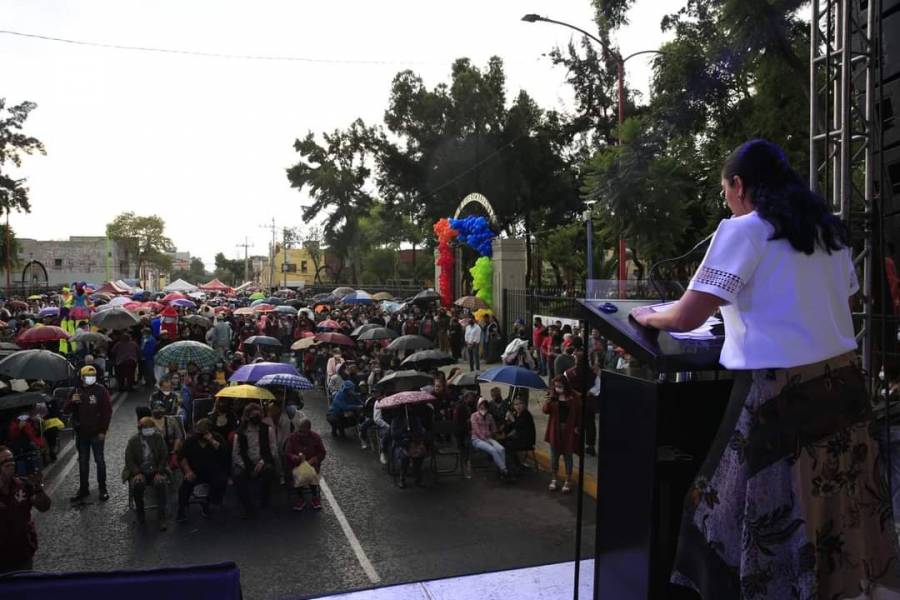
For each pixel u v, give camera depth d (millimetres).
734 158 1728
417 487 10594
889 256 6160
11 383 12570
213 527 8922
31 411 10086
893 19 6285
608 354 8273
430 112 42031
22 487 6730
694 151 19500
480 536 8312
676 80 17594
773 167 1683
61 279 85812
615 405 2117
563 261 36531
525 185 40125
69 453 12734
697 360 1777
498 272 25312
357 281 67875
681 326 1653
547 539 8148
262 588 6910
